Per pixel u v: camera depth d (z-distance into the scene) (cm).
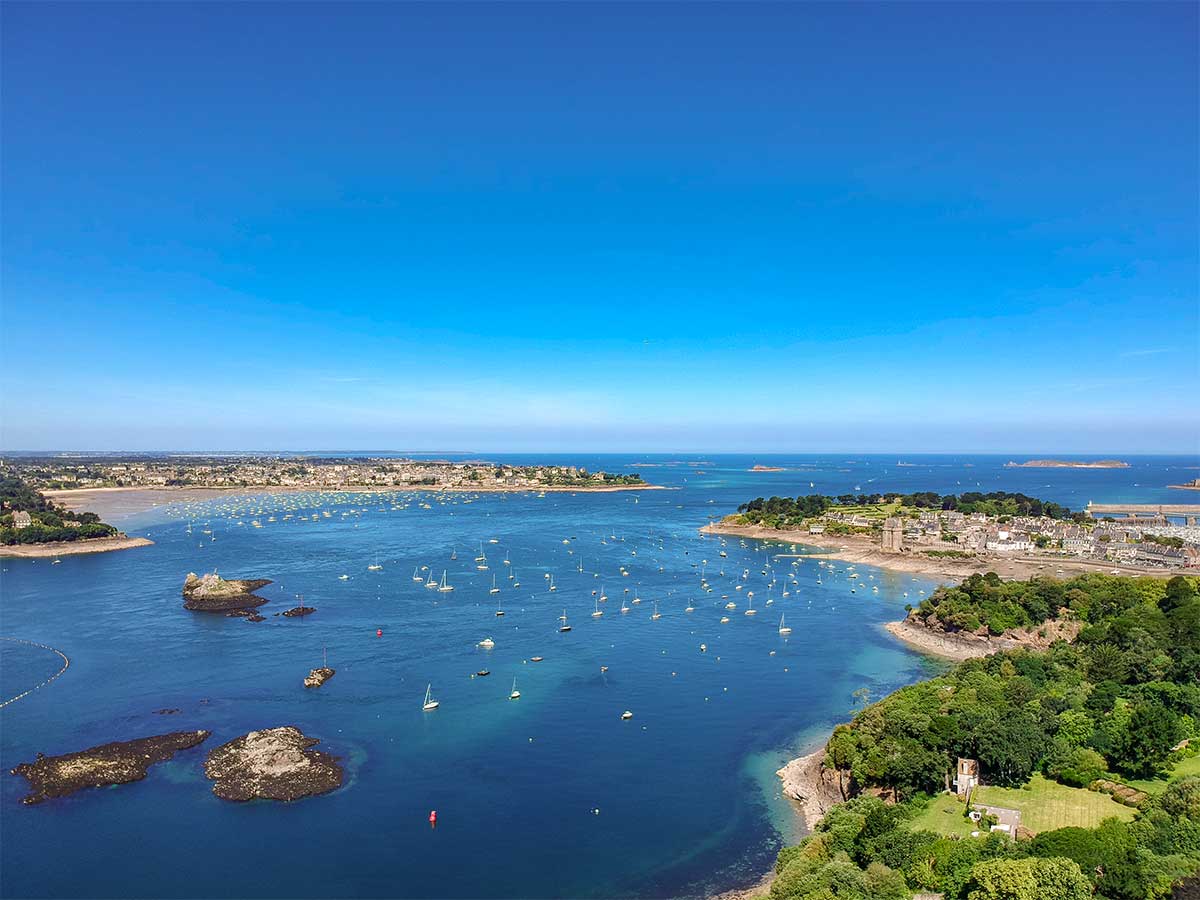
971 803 11450
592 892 10831
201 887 10806
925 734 12775
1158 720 12062
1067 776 12256
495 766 14725
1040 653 18525
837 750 13438
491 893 10781
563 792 13738
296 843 11938
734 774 14538
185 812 12800
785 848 11169
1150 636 17950
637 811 13088
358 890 10794
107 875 11062
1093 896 8538
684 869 11394
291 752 14725
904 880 9338
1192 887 8194
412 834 12256
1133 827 9681
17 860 11400
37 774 13925
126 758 14538
